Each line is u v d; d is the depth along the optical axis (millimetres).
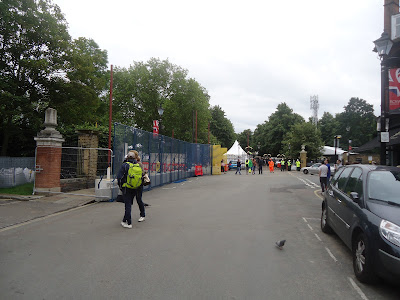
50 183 11602
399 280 3539
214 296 3621
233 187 16703
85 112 21375
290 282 4078
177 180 21109
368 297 3691
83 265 4586
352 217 4645
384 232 3787
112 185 11016
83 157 13938
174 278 4129
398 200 4430
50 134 11695
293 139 47531
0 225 6996
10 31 16219
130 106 44562
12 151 19578
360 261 4188
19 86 17406
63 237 6121
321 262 4887
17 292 3668
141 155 14078
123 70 45844
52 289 3760
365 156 29219
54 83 18000
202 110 46438
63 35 18219
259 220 7938
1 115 16109
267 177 26266
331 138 68812
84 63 18969
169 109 43125
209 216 8367
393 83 10164
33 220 7707
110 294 3639
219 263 4723
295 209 9805
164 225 7234
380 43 9500
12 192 11656
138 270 4402
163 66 44938
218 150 31562
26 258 4879
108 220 7754
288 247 5637
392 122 13922
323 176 13938
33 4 16703
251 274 4312
